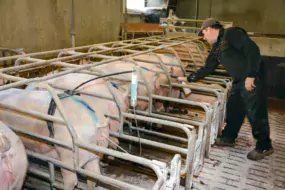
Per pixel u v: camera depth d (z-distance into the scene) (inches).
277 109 198.8
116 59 107.3
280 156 128.2
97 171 80.9
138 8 308.7
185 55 188.4
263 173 113.3
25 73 148.5
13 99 84.6
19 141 63.7
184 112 166.6
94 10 237.8
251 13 270.7
